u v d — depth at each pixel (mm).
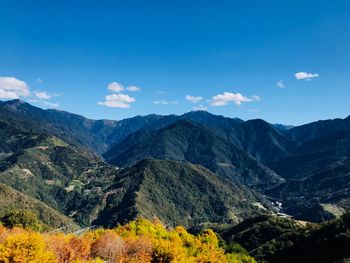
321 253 145875
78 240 99000
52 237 100812
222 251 122875
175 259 94938
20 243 74125
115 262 94500
